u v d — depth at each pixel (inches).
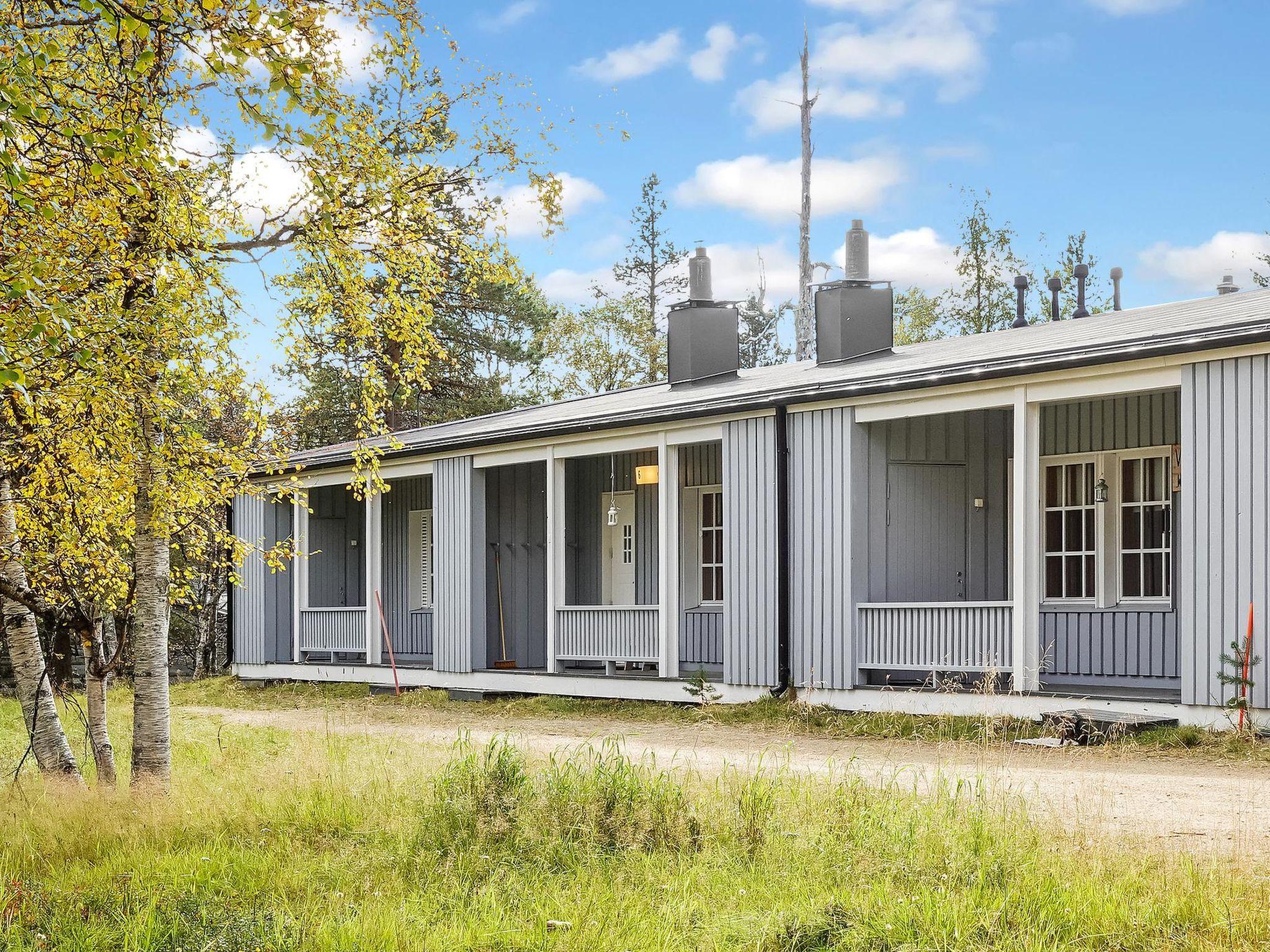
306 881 271.3
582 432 671.1
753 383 693.9
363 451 421.4
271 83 254.8
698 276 812.0
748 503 605.3
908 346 753.0
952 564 590.2
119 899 258.5
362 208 365.4
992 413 609.9
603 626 668.1
